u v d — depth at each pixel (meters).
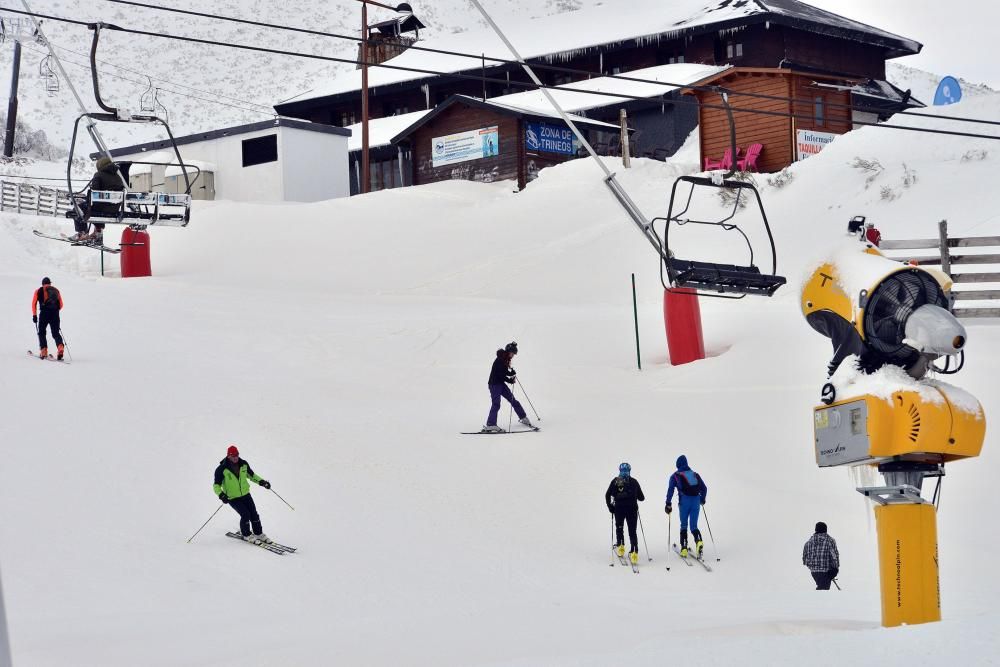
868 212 93.69
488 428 50.94
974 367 53.22
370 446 47.81
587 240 104.94
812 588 32.84
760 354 61.19
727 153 123.19
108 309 78.31
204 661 22.48
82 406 50.09
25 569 31.14
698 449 48.38
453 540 36.81
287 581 31.45
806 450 47.94
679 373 61.66
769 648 13.65
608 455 47.62
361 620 27.11
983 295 65.25
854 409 15.63
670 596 30.64
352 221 122.25
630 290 92.50
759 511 41.12
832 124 124.69
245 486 35.19
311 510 39.16
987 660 11.75
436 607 28.97
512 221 115.12
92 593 29.47
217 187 145.38
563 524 39.47
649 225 33.69
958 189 92.00
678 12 183.62
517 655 21.50
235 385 57.91
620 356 67.94
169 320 76.12
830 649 13.18
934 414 14.94
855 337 15.92
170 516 37.28
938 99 122.56
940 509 41.50
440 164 147.62
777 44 169.75
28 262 107.00
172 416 50.00
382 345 71.06
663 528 39.66
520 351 69.88
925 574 15.30
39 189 137.50
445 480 43.59
